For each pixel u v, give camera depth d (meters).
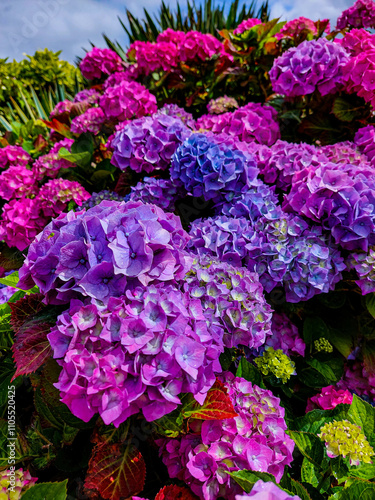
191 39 0.90
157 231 0.32
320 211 0.47
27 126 1.02
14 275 0.50
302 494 0.31
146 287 0.31
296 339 0.50
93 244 0.30
